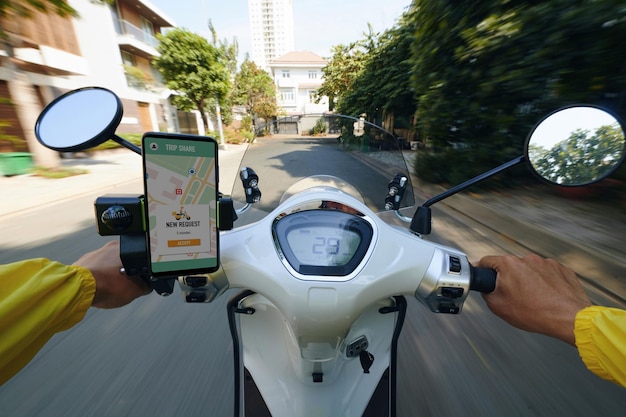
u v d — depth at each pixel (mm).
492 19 4582
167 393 1896
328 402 1136
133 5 20047
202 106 21594
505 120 5570
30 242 4520
